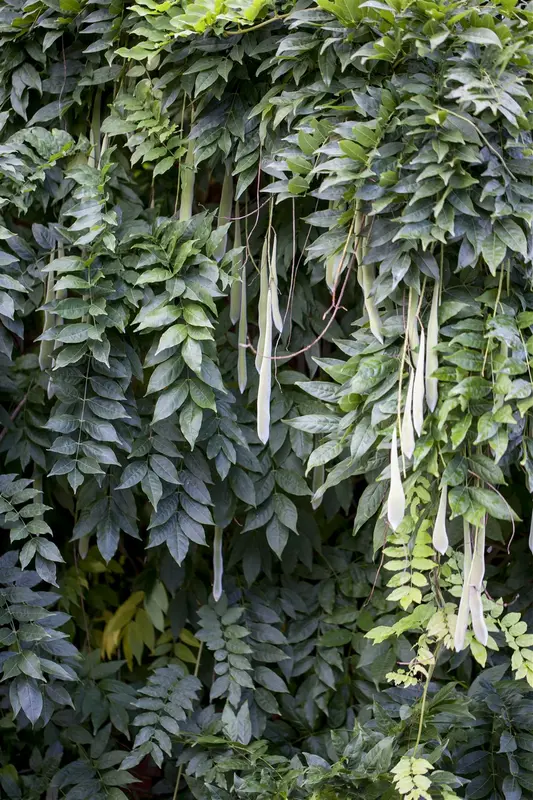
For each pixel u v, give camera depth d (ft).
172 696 5.00
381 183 3.65
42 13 4.88
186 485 4.67
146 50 4.33
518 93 3.45
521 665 4.13
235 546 5.43
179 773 5.07
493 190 3.51
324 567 5.70
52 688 4.76
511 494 5.48
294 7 4.11
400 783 3.76
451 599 4.94
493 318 3.67
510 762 4.37
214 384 4.28
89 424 4.45
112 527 4.83
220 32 4.16
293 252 4.62
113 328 4.59
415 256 3.74
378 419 3.80
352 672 5.52
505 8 3.62
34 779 5.11
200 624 5.27
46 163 4.75
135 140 4.68
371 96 3.86
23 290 4.34
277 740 5.37
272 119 4.42
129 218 4.96
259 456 4.98
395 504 3.58
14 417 5.31
